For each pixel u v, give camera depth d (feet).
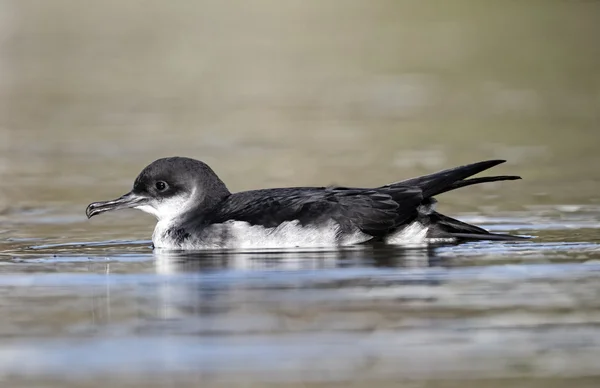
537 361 31.07
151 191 49.14
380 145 83.41
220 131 90.99
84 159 79.00
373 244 47.01
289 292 38.63
